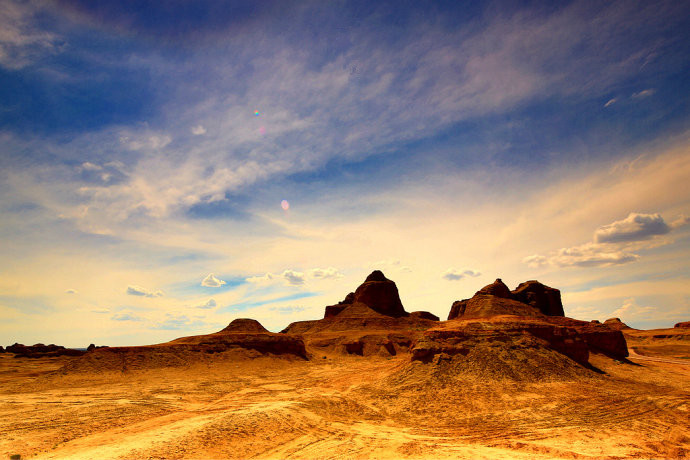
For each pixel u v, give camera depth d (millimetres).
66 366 81688
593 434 36000
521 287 145750
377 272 178125
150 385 68375
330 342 127062
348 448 32375
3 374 87750
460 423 41062
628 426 38250
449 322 120688
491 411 44469
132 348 89000
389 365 74688
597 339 78562
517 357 59375
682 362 88125
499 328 66625
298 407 42781
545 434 36281
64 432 36625
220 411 45531
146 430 37562
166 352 89875
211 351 94438
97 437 35406
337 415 43594
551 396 49000
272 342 102938
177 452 29969
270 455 30734
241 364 90438
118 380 73375
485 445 33750
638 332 167625
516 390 50969
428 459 29719
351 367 91125
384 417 43969
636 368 71000
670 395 50500
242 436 33594
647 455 30828
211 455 29984
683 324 160500
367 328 142000
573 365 60625
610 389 52781
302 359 102875
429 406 47125
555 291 143625
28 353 128500
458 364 58156
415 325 146000
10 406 47906
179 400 53969
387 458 30156
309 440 34281
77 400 52688
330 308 179625
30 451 31625
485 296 118438
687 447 32688
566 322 84750
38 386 68000
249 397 56500
